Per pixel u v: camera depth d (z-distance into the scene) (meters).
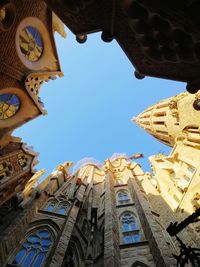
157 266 15.84
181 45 7.69
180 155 32.12
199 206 22.20
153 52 9.09
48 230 21.62
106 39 9.70
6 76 15.34
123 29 9.15
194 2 6.03
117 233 21.16
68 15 9.78
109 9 8.57
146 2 6.93
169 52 8.52
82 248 21.61
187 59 8.02
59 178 32.97
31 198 25.38
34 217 23.12
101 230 24.06
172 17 6.73
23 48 15.95
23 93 17.56
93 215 26.64
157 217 25.30
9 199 22.97
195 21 6.22
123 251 18.45
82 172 45.06
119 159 49.53
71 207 25.23
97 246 21.56
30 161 24.02
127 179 36.34
